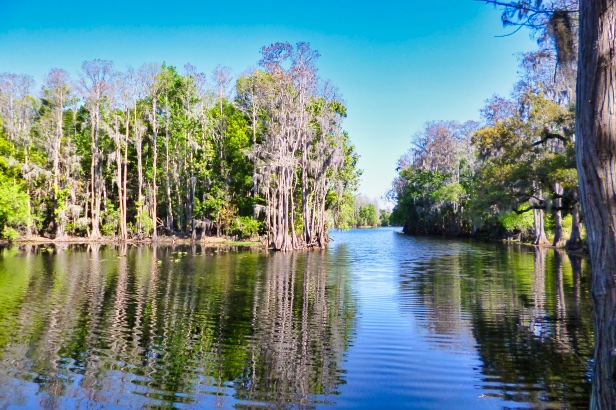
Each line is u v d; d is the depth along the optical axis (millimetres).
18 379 6148
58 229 36031
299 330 8828
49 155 37500
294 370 6609
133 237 39250
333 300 12016
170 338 8188
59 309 10500
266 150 32500
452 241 44562
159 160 43281
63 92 37656
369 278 16656
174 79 42312
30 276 15820
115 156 38312
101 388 5883
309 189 38531
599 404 2893
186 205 41562
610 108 2945
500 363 6879
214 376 6352
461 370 6605
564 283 14789
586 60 3074
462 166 53844
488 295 12711
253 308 10906
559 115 23359
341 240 48344
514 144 25688
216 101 45875
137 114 42219
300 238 36250
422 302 11719
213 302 11602
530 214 38531
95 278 15578
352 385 6055
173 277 16203
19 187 33094
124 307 10820
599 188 2941
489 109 34438
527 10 4723
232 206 38750
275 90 31797
